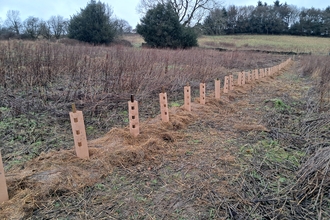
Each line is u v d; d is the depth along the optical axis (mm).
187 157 2883
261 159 2867
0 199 1856
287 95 6582
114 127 3633
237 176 2484
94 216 1874
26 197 1933
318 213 1938
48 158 2525
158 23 21203
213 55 13508
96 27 20109
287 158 2902
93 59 7879
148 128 3469
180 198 2125
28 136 3160
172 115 4066
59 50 8867
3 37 18172
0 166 1839
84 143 2529
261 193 2209
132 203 2041
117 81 5676
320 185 2139
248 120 4352
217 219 1882
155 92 5801
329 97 5730
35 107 4066
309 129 3812
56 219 1824
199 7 25312
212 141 3375
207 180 2408
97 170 2424
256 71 8969
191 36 21828
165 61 8711
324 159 2363
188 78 7453
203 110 4738
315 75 9945
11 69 5758
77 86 5434
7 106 4109
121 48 11227
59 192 2088
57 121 3701
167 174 2498
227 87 6297
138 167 2592
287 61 16234
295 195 2152
